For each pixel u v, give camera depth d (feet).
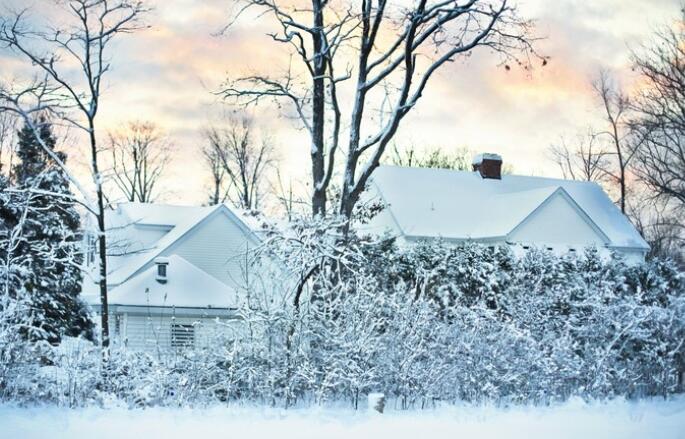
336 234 60.03
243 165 198.18
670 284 76.28
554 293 67.46
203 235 128.36
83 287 124.77
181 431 43.73
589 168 185.47
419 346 55.47
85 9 71.10
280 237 56.59
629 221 150.51
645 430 48.60
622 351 65.67
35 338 61.93
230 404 52.13
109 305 93.66
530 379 59.21
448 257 71.92
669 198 134.92
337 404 53.83
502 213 137.69
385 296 57.88
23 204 62.08
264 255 58.65
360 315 55.72
